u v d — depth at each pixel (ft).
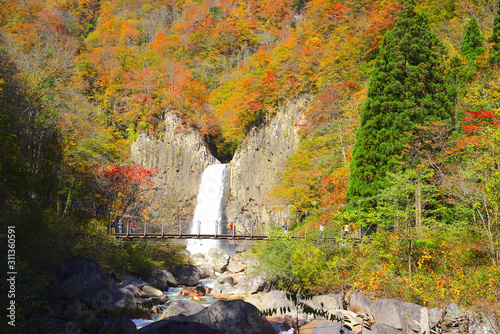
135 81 235.20
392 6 161.89
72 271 53.26
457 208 69.00
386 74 97.55
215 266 118.42
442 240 69.67
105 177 106.63
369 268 69.31
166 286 87.40
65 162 94.68
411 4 100.73
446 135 88.12
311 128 148.66
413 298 60.03
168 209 212.43
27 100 84.69
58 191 88.84
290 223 149.89
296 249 76.13
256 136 211.00
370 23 165.27
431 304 55.57
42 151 85.40
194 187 219.82
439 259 67.72
